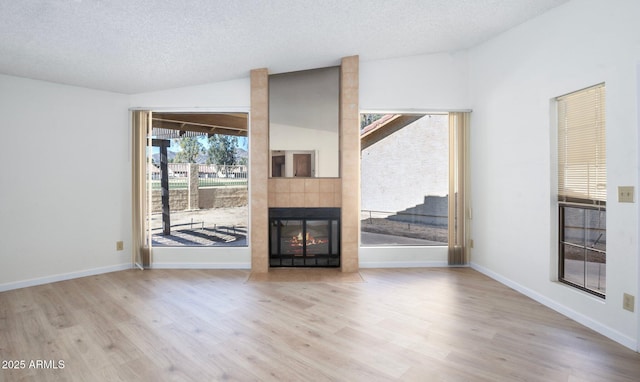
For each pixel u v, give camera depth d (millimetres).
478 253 4566
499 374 2115
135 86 4320
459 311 3148
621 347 2477
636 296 2426
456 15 3492
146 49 3414
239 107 4609
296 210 4660
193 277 4234
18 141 3785
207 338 2588
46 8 2555
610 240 2629
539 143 3420
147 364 2219
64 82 4031
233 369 2162
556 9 3193
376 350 2410
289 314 3064
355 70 4457
